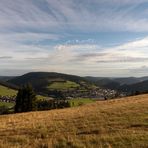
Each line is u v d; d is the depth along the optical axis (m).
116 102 59.84
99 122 26.88
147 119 26.00
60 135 21.30
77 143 17.36
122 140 17.55
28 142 19.39
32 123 31.31
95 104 63.56
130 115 29.86
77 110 48.41
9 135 23.80
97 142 17.55
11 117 45.81
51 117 37.78
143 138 17.67
